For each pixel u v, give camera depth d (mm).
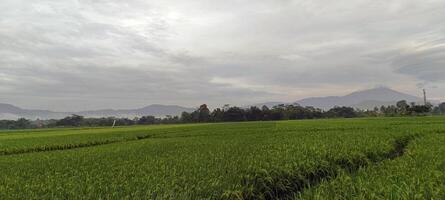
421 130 35875
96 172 15609
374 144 21859
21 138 53094
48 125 172375
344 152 18281
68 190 11836
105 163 18938
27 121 170875
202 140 35969
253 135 41281
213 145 28141
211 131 57969
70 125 172000
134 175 14328
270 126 68812
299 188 14508
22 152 35812
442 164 13805
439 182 10883
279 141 27672
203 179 12766
